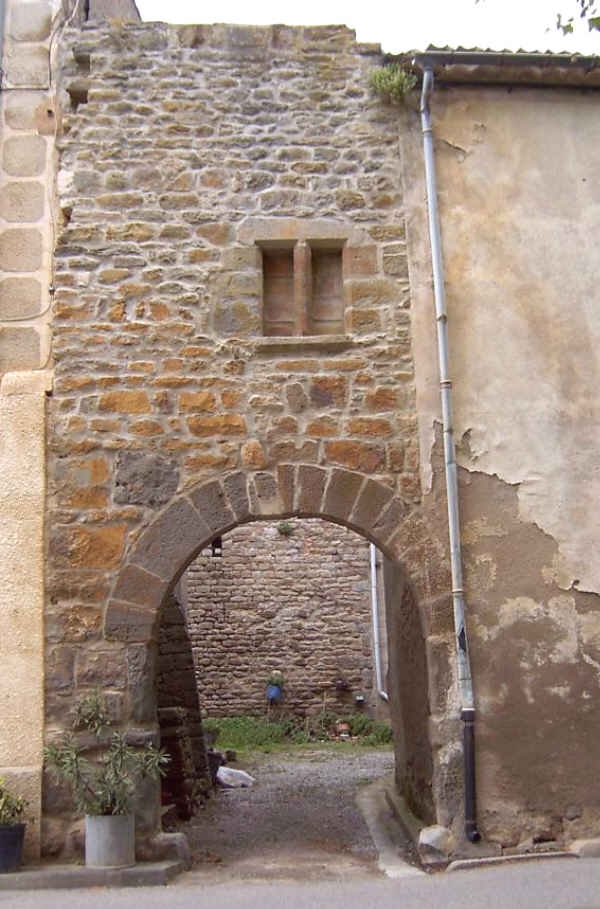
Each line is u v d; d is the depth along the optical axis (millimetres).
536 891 5277
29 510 6660
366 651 16500
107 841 5980
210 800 9352
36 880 5820
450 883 5672
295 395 6914
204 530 6684
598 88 7582
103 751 6367
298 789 10023
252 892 5578
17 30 7559
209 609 16594
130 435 6781
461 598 6625
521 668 6621
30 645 6477
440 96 7469
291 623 16609
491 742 6496
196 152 7246
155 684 6633
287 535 16953
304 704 16312
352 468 6824
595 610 6746
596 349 7145
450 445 6828
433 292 7137
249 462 6785
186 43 7438
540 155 7434
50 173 7301
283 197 7230
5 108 7395
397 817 8078
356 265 7164
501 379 7023
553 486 6891
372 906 5078
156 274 7027
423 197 7301
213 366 6918
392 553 6738
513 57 7285
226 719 15883
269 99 7395
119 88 7324
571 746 6527
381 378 6973
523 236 7273
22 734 6355
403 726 8438
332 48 7516
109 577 6590
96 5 8609
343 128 7387
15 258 7129
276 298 7266
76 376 6852
